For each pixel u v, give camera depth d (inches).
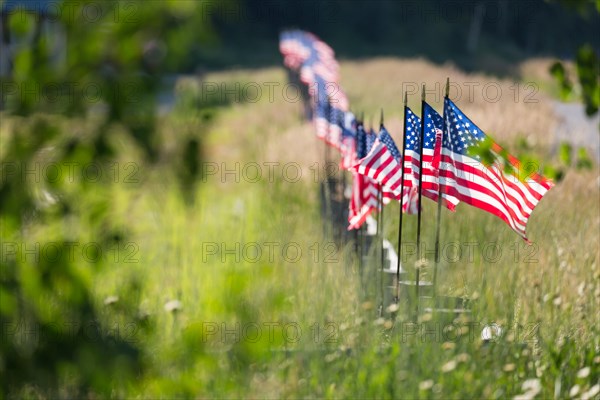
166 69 333.7
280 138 2154.3
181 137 335.9
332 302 868.0
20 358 376.2
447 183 813.2
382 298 887.7
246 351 384.8
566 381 727.1
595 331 823.1
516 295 888.9
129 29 327.9
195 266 991.6
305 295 859.4
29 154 342.6
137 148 339.6
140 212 1101.1
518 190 774.5
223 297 391.9
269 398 671.8
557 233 1175.0
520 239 1162.0
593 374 741.9
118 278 780.0
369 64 5413.4
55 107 337.4
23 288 366.0
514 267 995.3
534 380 650.8
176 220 1138.7
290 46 4365.2
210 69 5851.4
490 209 804.6
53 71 334.3
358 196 1075.3
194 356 402.6
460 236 1182.9
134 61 332.8
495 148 738.8
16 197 348.5
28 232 373.1
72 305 377.4
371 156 945.5
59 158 340.2
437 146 858.1
